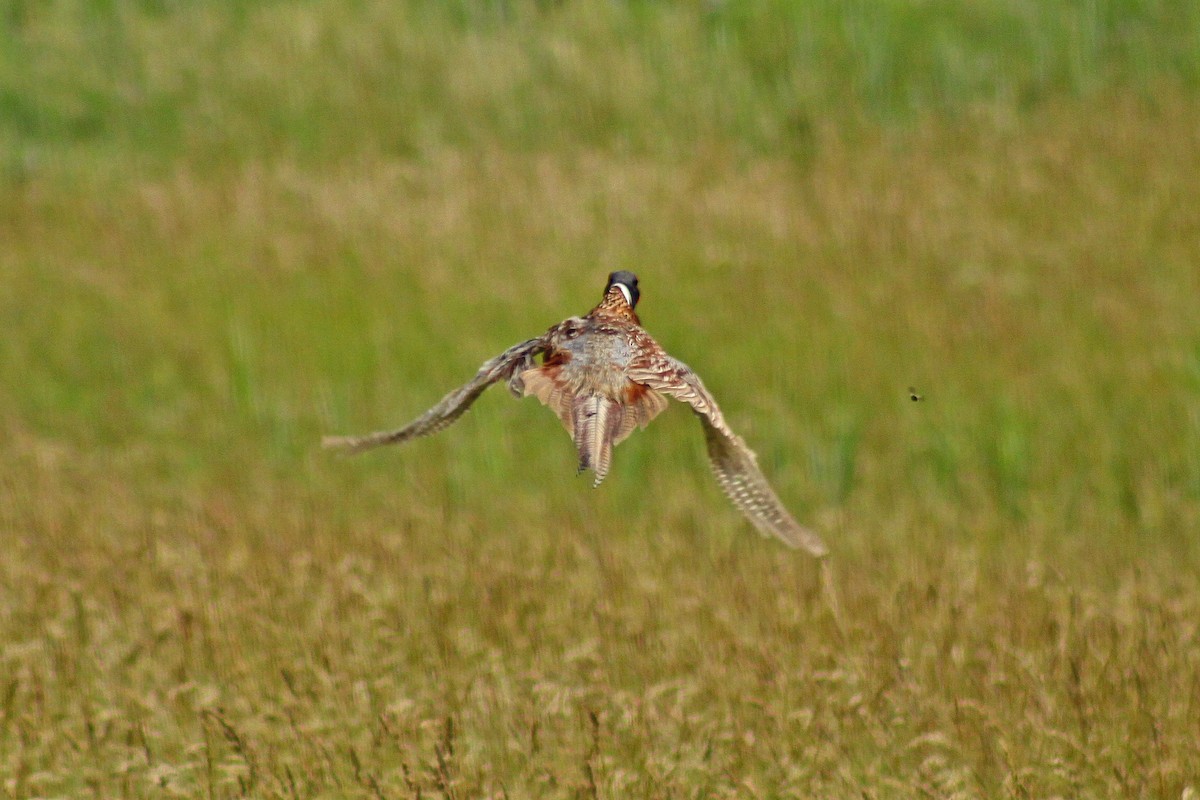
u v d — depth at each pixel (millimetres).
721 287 48000
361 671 25609
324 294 50000
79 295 51125
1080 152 56281
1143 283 46562
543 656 25781
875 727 22938
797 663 25172
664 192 55875
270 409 43031
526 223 53688
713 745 22734
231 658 26094
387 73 68188
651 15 69875
